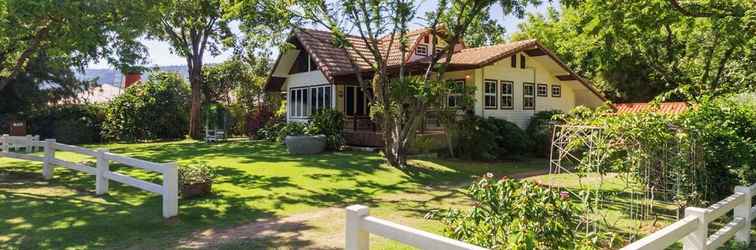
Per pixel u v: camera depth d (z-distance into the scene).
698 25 10.40
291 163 12.91
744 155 7.15
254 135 25.38
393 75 16.11
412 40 18.69
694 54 18.00
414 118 12.32
